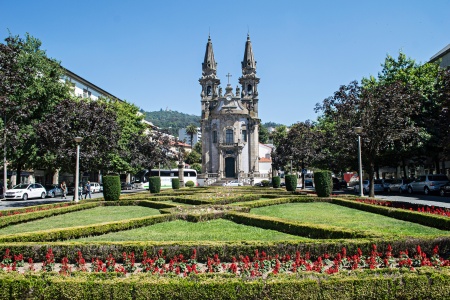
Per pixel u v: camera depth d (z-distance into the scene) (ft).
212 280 21.25
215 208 63.67
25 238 36.68
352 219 53.11
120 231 45.70
